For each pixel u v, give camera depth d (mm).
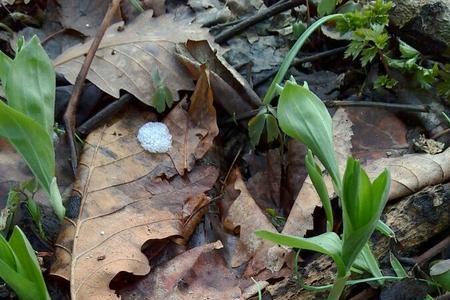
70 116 392
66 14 464
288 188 409
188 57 438
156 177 387
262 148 429
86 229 354
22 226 361
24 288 296
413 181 382
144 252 362
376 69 461
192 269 354
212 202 394
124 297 343
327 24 475
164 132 404
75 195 366
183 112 413
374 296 362
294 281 350
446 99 437
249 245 372
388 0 458
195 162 400
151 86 420
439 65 454
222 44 464
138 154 393
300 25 466
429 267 371
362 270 351
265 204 406
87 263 340
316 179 317
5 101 404
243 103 429
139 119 412
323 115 304
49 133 314
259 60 464
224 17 472
